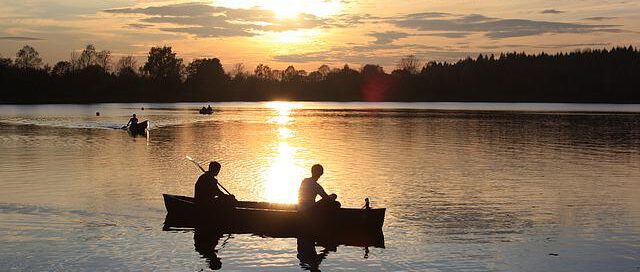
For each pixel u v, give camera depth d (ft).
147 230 52.85
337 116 293.64
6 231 51.52
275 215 53.72
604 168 96.63
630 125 216.13
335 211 53.06
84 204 62.85
